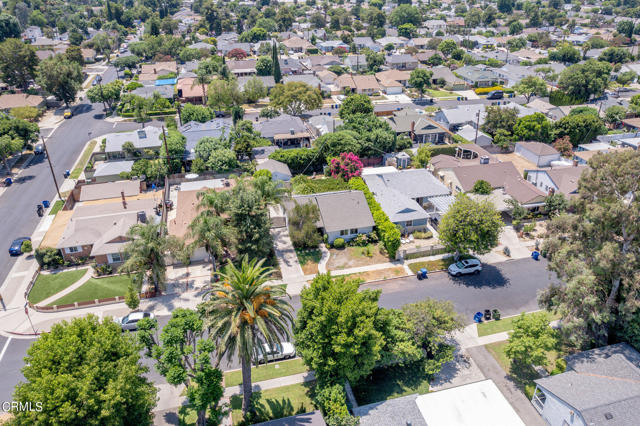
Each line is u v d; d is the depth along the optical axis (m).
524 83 138.75
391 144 91.75
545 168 90.00
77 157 97.00
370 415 35.91
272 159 86.94
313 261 60.94
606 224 42.06
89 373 29.69
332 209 65.88
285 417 36.03
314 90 122.81
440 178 83.44
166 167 85.19
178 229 63.09
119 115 123.75
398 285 56.00
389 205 68.75
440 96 145.75
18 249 63.81
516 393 40.69
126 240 60.50
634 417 33.41
